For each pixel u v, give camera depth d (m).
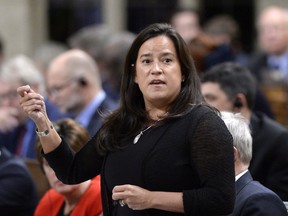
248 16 27.58
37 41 27.70
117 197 8.13
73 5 27.69
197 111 8.34
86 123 14.70
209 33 20.83
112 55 17.22
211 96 12.21
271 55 20.83
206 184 8.11
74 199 10.95
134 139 8.51
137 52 8.65
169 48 8.50
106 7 27.45
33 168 12.73
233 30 20.95
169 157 8.23
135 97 8.76
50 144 8.82
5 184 11.86
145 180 8.25
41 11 27.66
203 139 8.18
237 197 9.38
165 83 8.44
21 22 27.30
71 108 14.91
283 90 18.14
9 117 14.91
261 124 12.42
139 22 27.58
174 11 25.19
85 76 14.86
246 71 12.41
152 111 8.63
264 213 9.21
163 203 8.07
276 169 12.16
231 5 27.59
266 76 19.84
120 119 8.70
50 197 11.33
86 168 8.93
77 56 14.99
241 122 9.71
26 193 11.98
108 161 8.62
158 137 8.33
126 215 8.44
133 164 8.34
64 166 8.91
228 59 17.83
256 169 12.20
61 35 27.81
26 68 15.48
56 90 14.91
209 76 12.31
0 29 27.23
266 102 14.88
